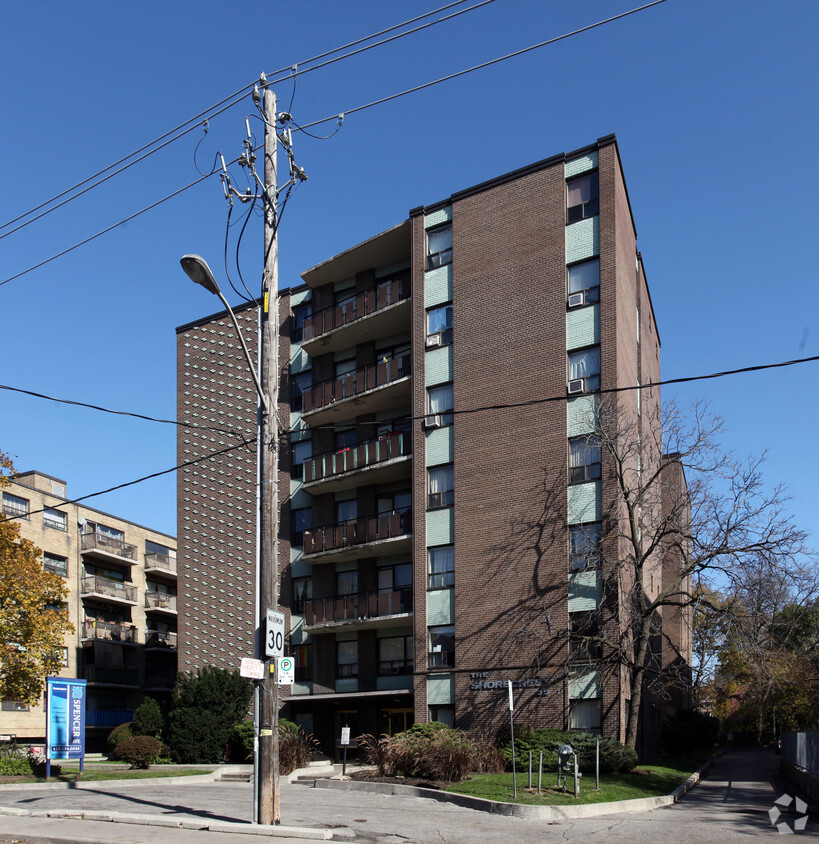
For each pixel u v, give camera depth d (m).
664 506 30.70
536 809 17.19
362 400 35.28
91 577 50.72
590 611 27.50
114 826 15.12
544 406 29.70
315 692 35.06
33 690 30.27
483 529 30.09
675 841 14.03
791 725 49.22
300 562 37.12
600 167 30.33
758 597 25.91
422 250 33.81
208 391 40.31
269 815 14.64
